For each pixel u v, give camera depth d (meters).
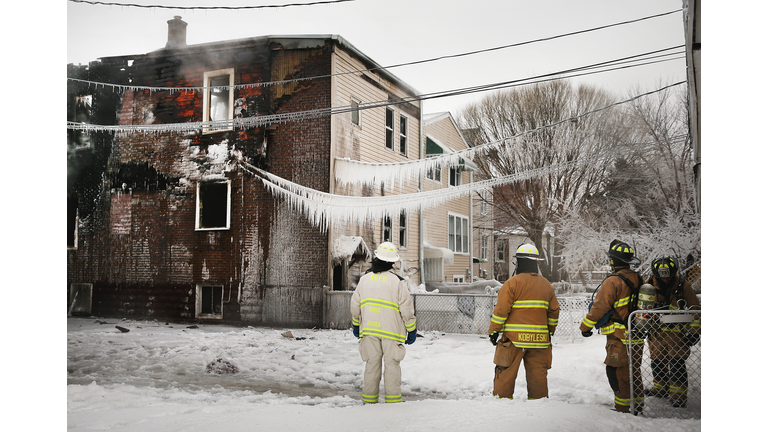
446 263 21.27
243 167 15.38
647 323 4.86
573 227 21.39
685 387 5.18
